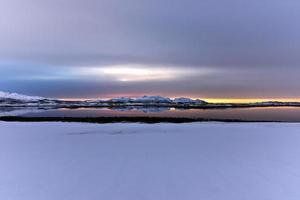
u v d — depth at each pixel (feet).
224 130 62.18
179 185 21.54
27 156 33.24
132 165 28.22
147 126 72.33
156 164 28.58
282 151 35.63
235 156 32.53
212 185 21.48
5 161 30.50
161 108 249.55
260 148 37.93
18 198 19.16
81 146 40.50
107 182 22.49
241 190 20.29
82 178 23.70
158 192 19.98
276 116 136.98
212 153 34.40
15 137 50.93
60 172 25.73
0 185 22.02
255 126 71.82
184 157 32.07
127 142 44.32
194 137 50.19
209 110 209.36
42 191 20.51
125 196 19.27
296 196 18.97
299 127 68.54
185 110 209.15
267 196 19.01
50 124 78.38
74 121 89.76
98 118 98.27
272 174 24.48
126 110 212.02
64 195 19.65
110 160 30.66
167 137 50.47
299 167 27.04
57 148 38.86
